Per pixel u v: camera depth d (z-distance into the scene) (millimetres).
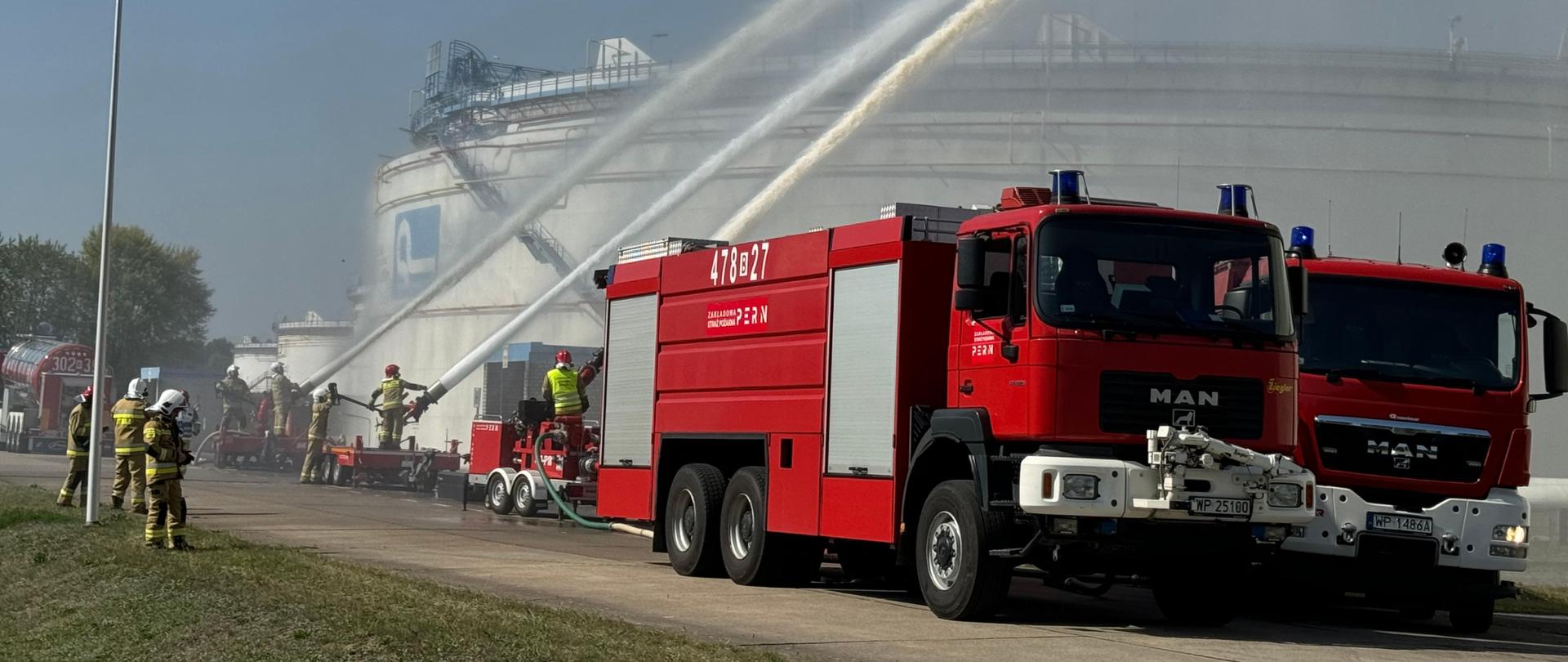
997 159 48219
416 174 63094
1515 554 12133
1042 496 10055
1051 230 10461
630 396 15641
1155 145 48250
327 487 32125
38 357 50969
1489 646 11258
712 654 8453
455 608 9953
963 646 9586
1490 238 47875
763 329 13375
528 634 8758
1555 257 47688
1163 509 10023
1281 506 10336
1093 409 10172
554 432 22641
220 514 21031
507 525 21219
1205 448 10070
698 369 14367
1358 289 12625
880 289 11867
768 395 13258
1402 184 47969
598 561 15469
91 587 11930
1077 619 11797
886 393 11648
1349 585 11977
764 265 13453
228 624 9336
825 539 13352
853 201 48250
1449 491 12242
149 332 93000
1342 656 9875
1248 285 10805
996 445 10664
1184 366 10406
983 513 10609
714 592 12797
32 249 89438
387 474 33594
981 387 10773
